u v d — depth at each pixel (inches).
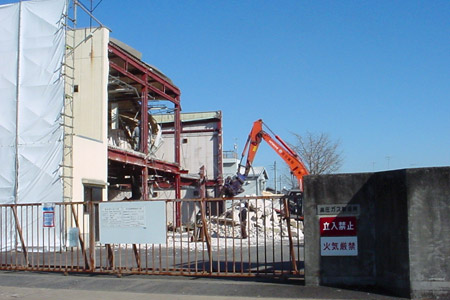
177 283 489.7
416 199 404.8
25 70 921.5
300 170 1125.7
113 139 1336.1
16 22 932.0
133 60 1218.0
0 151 914.1
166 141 2028.8
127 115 1520.7
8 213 876.0
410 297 399.5
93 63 1042.1
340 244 449.7
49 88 909.2
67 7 922.7
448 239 399.5
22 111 913.5
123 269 539.2
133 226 522.9
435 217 402.0
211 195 1932.8
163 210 516.4
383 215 433.7
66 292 466.9
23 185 895.1
